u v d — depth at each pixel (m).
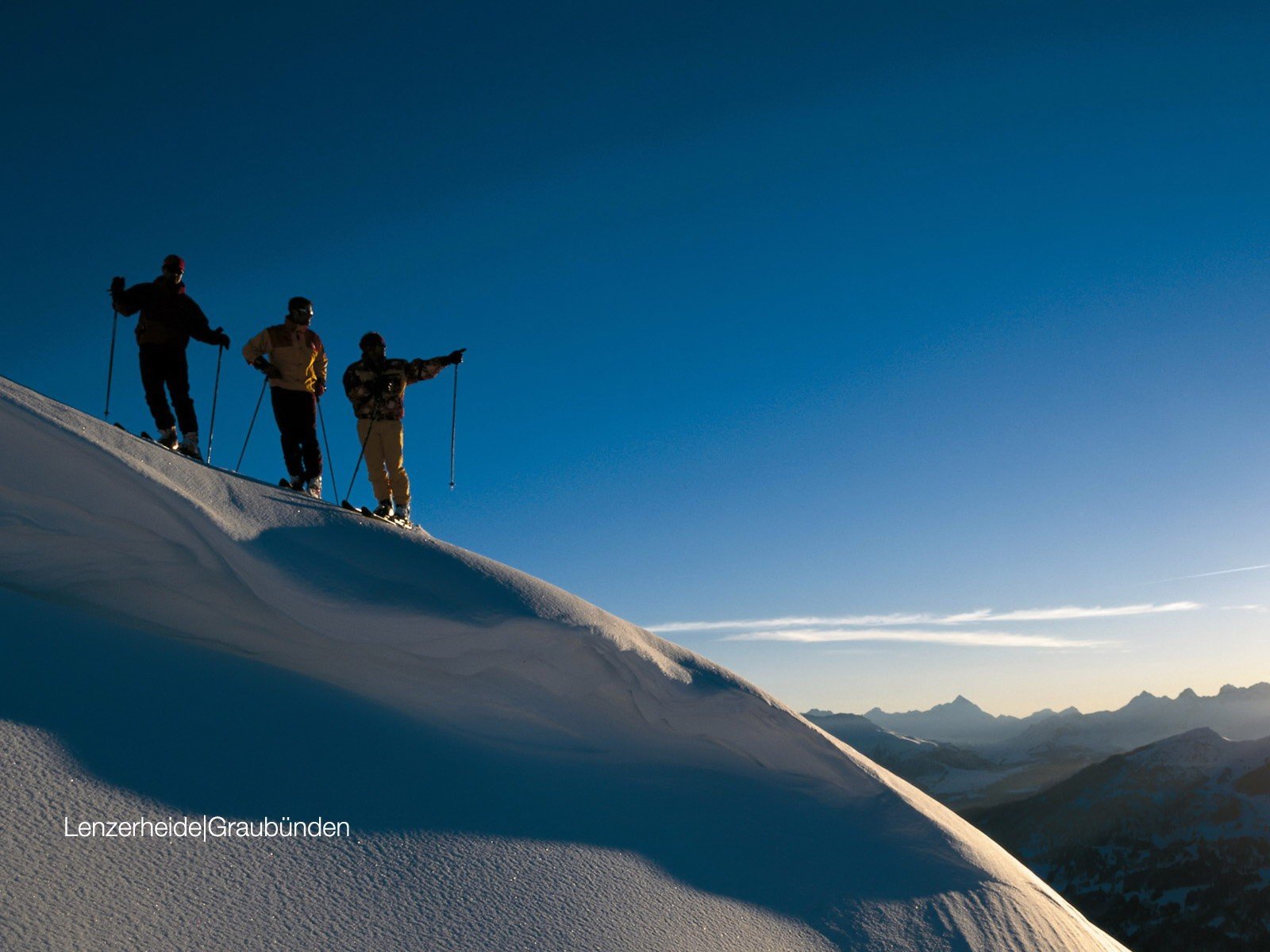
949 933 6.30
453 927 4.65
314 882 4.62
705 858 6.41
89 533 6.44
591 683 7.48
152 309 8.59
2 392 6.43
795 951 5.58
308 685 6.63
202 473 7.36
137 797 4.77
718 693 7.79
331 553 7.15
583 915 5.15
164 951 3.79
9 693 5.20
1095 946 7.07
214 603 6.80
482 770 6.46
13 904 3.74
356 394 9.66
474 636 7.00
